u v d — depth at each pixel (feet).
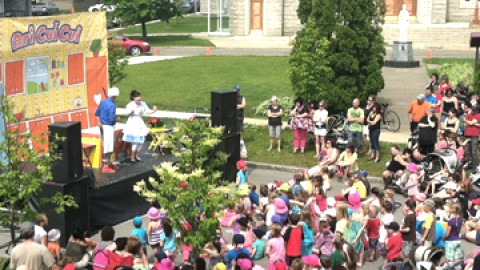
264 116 107.65
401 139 91.91
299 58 91.91
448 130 80.53
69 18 78.95
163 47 184.65
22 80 74.43
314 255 49.60
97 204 65.87
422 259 53.31
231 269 51.19
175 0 203.72
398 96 115.34
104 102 71.20
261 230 58.23
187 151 49.21
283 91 121.70
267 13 201.16
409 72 137.28
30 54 74.95
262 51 177.27
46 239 51.11
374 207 58.29
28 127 75.05
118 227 67.36
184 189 47.83
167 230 54.13
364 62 97.71
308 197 63.67
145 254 55.57
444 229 57.72
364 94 97.09
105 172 70.23
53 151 54.39
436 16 195.83
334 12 96.17
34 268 44.19
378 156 84.12
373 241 58.39
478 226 61.77
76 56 80.38
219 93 76.07
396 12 198.08
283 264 51.49
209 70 144.46
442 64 145.79
